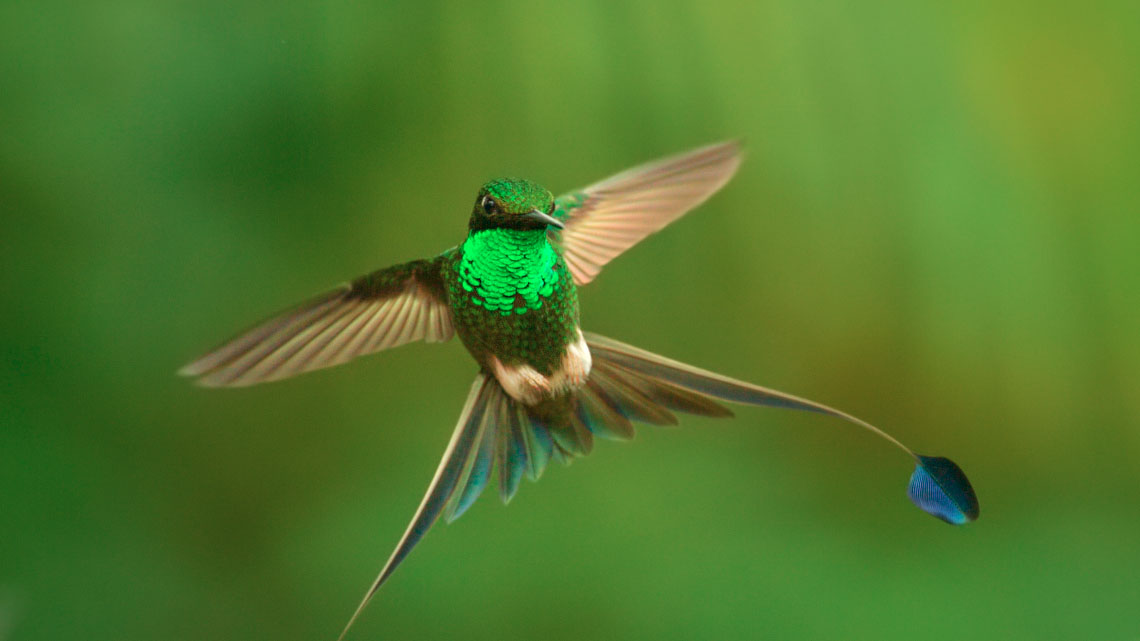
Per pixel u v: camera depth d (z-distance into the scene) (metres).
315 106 2.25
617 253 2.06
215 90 2.25
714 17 2.25
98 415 2.29
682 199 2.06
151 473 2.32
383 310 2.02
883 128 2.25
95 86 2.24
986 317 2.32
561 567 2.29
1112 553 2.27
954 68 2.25
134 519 2.28
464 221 2.30
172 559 2.29
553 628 2.25
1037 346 2.31
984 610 2.25
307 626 2.28
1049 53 2.25
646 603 2.25
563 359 2.02
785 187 2.31
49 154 2.24
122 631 2.25
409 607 2.25
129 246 2.26
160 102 2.25
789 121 2.25
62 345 2.26
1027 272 2.28
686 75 2.25
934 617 2.25
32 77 2.24
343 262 2.32
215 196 2.26
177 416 2.34
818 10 2.25
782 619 2.25
